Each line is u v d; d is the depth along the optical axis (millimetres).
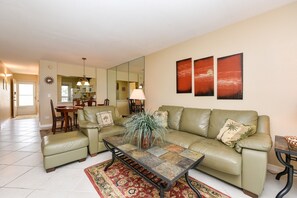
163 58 3645
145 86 4207
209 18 2234
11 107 6848
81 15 2123
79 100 5449
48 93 4902
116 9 1979
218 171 1740
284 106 1945
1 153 2605
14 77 7633
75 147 2189
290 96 1901
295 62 1859
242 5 1914
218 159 1622
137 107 4559
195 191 1438
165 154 1585
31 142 3230
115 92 5805
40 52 3906
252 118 2018
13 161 2299
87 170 2033
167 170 1263
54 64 5020
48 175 1907
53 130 4047
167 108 3146
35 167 2113
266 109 2090
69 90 6555
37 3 1835
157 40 3092
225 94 2506
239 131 1777
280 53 1966
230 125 1984
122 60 4797
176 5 1899
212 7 1950
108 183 1737
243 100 2305
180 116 2848
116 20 2268
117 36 2875
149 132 1734
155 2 1836
